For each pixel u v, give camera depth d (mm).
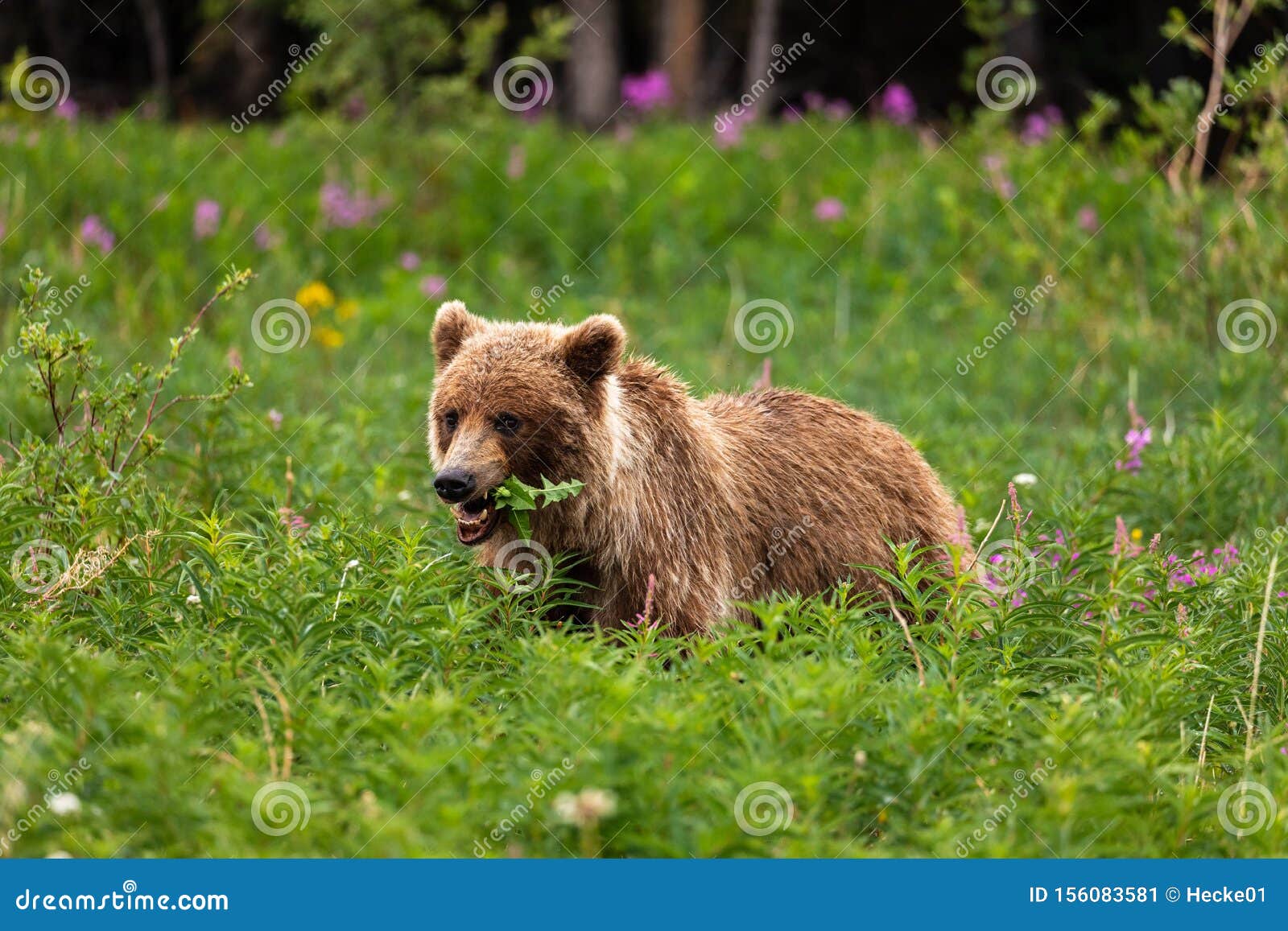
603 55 40688
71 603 8938
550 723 7020
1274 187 16906
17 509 9367
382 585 8883
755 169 27781
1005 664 8469
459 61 37156
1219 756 8359
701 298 23453
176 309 19766
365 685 7773
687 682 7742
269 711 7566
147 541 9438
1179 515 12469
